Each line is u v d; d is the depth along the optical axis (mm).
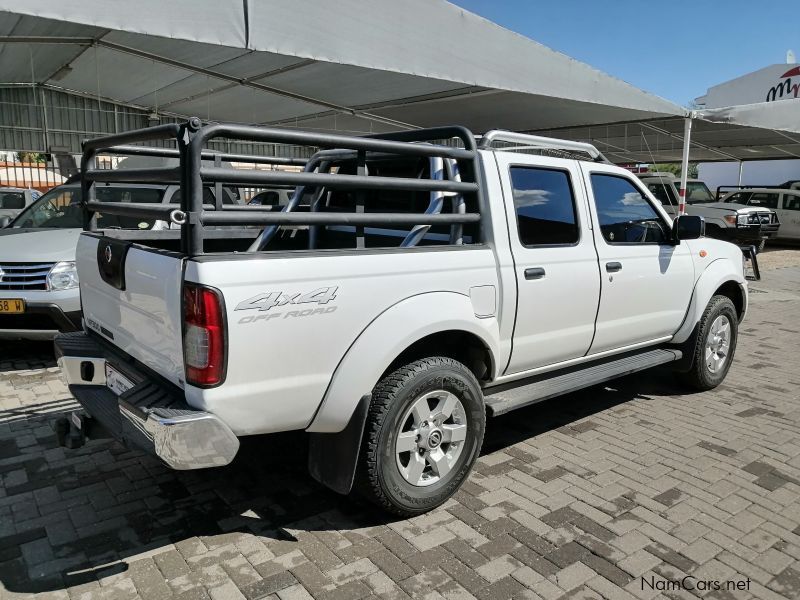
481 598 2623
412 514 3229
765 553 2975
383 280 2961
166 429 2451
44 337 5730
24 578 2729
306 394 2777
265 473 3740
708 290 5039
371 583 2711
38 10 4941
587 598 2633
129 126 15219
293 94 12109
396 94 11492
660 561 2898
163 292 2688
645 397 5266
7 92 13797
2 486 3553
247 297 2539
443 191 3266
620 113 12734
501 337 3564
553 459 3996
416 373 3074
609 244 4242
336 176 2834
